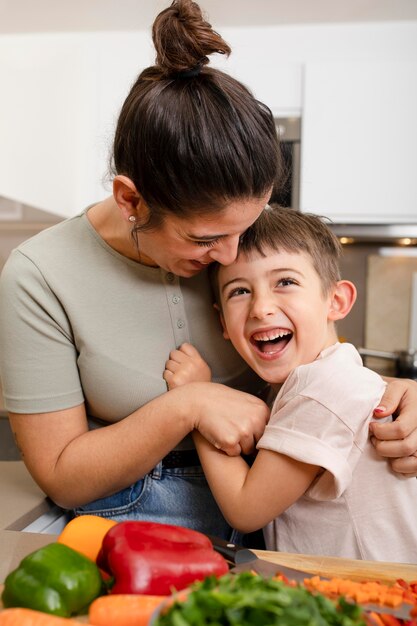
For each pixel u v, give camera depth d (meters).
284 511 0.94
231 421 0.88
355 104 2.17
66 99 2.23
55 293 0.92
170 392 0.91
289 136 2.21
